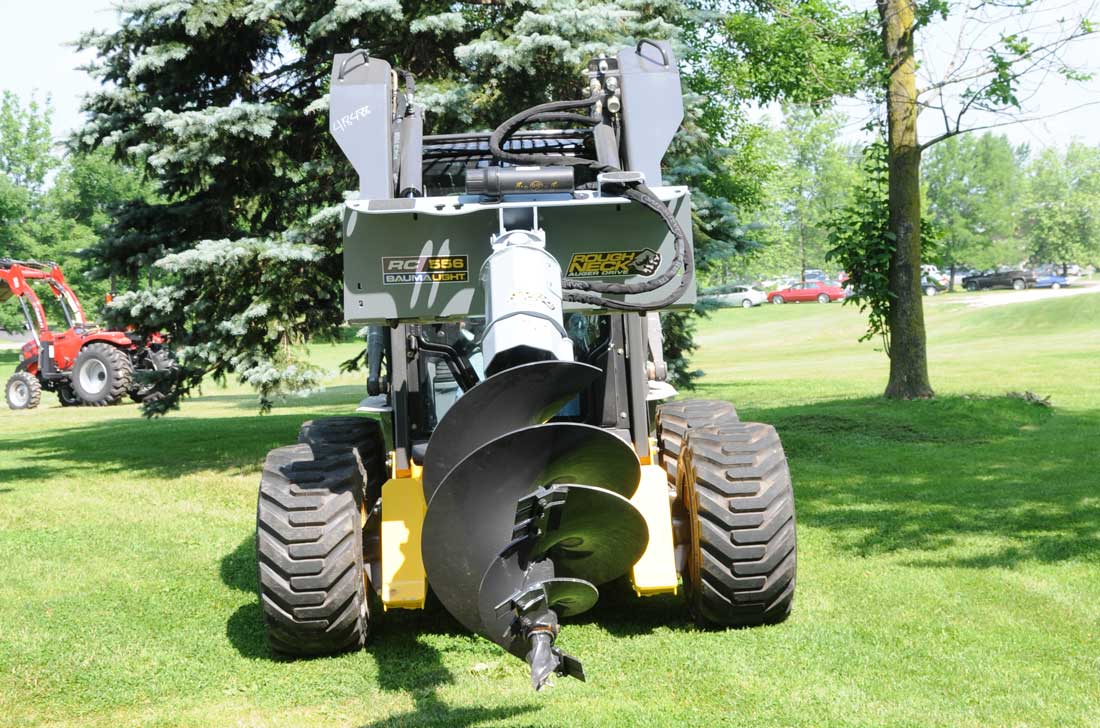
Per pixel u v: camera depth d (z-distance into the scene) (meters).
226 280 10.15
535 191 4.50
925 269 14.45
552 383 3.54
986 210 74.62
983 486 8.38
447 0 10.32
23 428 18.50
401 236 4.25
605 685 4.27
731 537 4.74
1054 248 84.69
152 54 10.06
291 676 4.63
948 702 3.93
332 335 11.05
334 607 4.64
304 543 4.64
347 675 4.60
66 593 6.27
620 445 3.59
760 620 4.93
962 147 75.31
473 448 3.64
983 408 12.52
